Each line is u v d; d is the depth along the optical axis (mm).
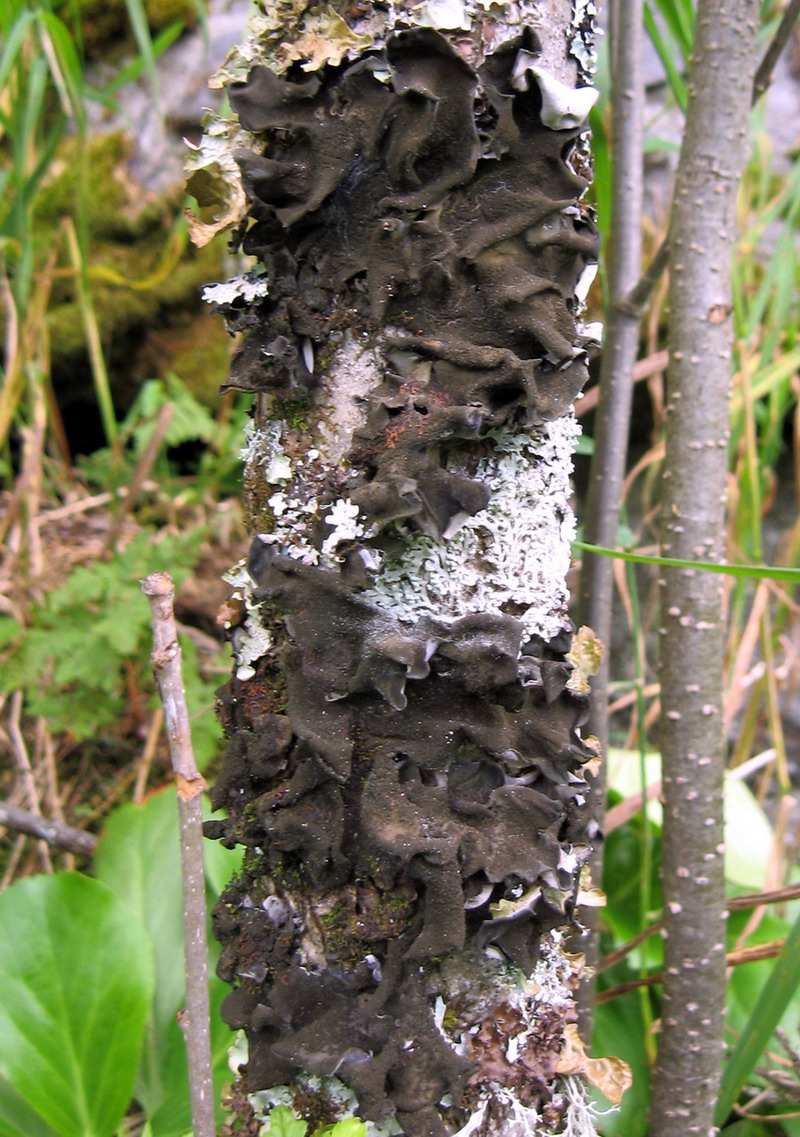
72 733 603
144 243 720
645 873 434
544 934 293
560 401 253
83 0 714
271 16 256
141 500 715
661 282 563
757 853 526
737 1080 360
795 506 698
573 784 281
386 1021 267
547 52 262
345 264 254
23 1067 350
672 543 367
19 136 458
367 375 258
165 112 718
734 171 356
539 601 276
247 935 288
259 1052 283
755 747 707
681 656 366
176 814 448
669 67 395
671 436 368
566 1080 303
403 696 252
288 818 266
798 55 691
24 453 599
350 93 248
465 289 251
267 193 250
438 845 252
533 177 251
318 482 265
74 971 365
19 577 599
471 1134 282
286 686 271
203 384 723
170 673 257
